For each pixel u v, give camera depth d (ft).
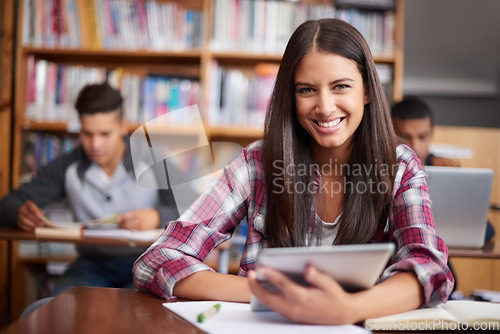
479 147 10.37
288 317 2.51
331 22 3.44
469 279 9.32
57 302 2.80
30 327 2.30
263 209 3.75
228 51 9.44
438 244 3.29
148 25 9.49
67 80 9.45
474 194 5.55
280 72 3.55
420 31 13.38
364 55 3.43
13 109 9.59
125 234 6.45
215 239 3.47
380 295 2.62
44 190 7.77
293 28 9.39
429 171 5.49
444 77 14.12
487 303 3.02
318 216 3.69
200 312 2.67
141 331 2.30
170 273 3.03
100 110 7.50
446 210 5.61
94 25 9.50
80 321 2.42
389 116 3.59
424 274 2.80
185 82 9.55
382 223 3.59
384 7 9.20
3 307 9.15
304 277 2.45
